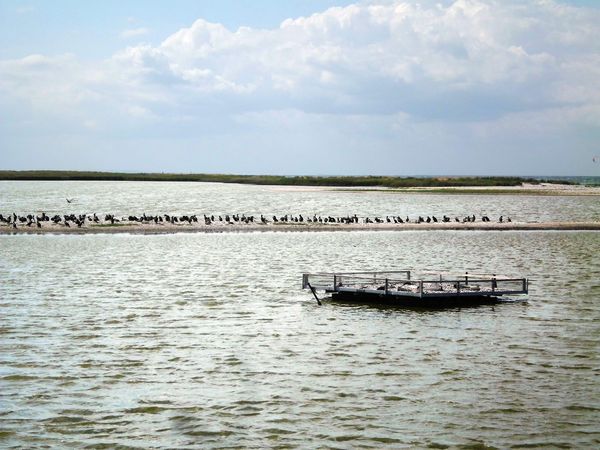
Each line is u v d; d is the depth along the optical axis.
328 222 113.62
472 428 26.73
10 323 42.84
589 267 67.25
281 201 176.25
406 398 29.78
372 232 104.56
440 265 69.00
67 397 29.94
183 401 29.56
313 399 29.72
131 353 36.41
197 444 25.50
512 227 108.00
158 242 90.94
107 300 50.44
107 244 88.12
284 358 35.59
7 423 27.20
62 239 93.62
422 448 25.11
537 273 63.28
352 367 34.00
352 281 56.06
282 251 81.25
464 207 156.00
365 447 25.22
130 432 26.52
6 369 33.50
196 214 137.50
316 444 25.48
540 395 30.06
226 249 83.25
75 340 38.91
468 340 38.88
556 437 25.95
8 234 98.50
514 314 45.34
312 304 49.19
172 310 47.03
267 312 46.47
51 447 25.22
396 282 52.34
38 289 54.97
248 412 28.39
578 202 173.62
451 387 31.06
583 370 33.41
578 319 43.94
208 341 38.91
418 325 42.44
